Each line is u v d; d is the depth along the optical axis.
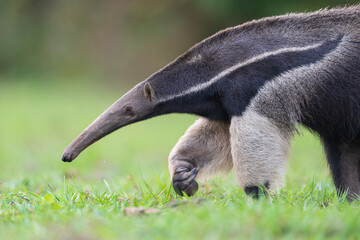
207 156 16.88
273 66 15.11
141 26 68.94
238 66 15.23
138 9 69.50
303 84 15.17
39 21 74.00
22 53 73.44
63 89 65.56
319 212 12.70
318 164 25.78
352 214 12.04
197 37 66.94
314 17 15.73
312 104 15.45
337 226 11.30
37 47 73.19
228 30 15.92
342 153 16.83
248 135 14.88
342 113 15.66
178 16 67.81
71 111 50.03
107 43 69.94
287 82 15.09
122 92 62.56
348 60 15.36
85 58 70.44
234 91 15.13
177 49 67.31
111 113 16.36
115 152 32.69
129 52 68.81
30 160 28.59
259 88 15.01
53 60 71.88
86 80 68.94
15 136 38.69
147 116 16.34
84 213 12.88
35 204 14.48
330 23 15.64
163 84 16.02
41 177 22.02
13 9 75.38
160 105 16.14
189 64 15.86
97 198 15.13
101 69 69.31
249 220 11.32
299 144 34.09
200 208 12.61
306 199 15.16
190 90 15.73
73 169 24.62
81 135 16.33
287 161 15.38
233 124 15.20
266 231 10.91
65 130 40.66
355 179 16.98
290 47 15.28
